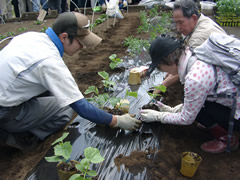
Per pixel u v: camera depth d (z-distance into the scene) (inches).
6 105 83.7
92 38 85.3
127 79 151.6
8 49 82.7
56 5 404.2
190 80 73.7
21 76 79.3
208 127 89.0
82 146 92.7
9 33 290.7
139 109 116.6
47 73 78.2
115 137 96.8
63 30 81.3
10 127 92.6
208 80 73.8
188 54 76.8
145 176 77.5
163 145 92.8
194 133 100.3
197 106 78.0
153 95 108.1
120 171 79.4
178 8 107.2
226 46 72.1
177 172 80.0
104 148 91.1
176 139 96.5
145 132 99.0
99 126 103.7
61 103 78.6
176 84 142.8
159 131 99.5
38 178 79.4
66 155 67.3
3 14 392.8
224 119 84.1
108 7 289.7
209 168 82.0
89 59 192.7
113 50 209.2
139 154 87.7
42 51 79.7
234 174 79.1
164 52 76.4
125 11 417.1
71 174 68.2
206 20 109.7
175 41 77.5
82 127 104.8
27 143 100.6
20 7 411.5
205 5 345.1
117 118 92.1
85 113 83.6
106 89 138.2
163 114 92.2
